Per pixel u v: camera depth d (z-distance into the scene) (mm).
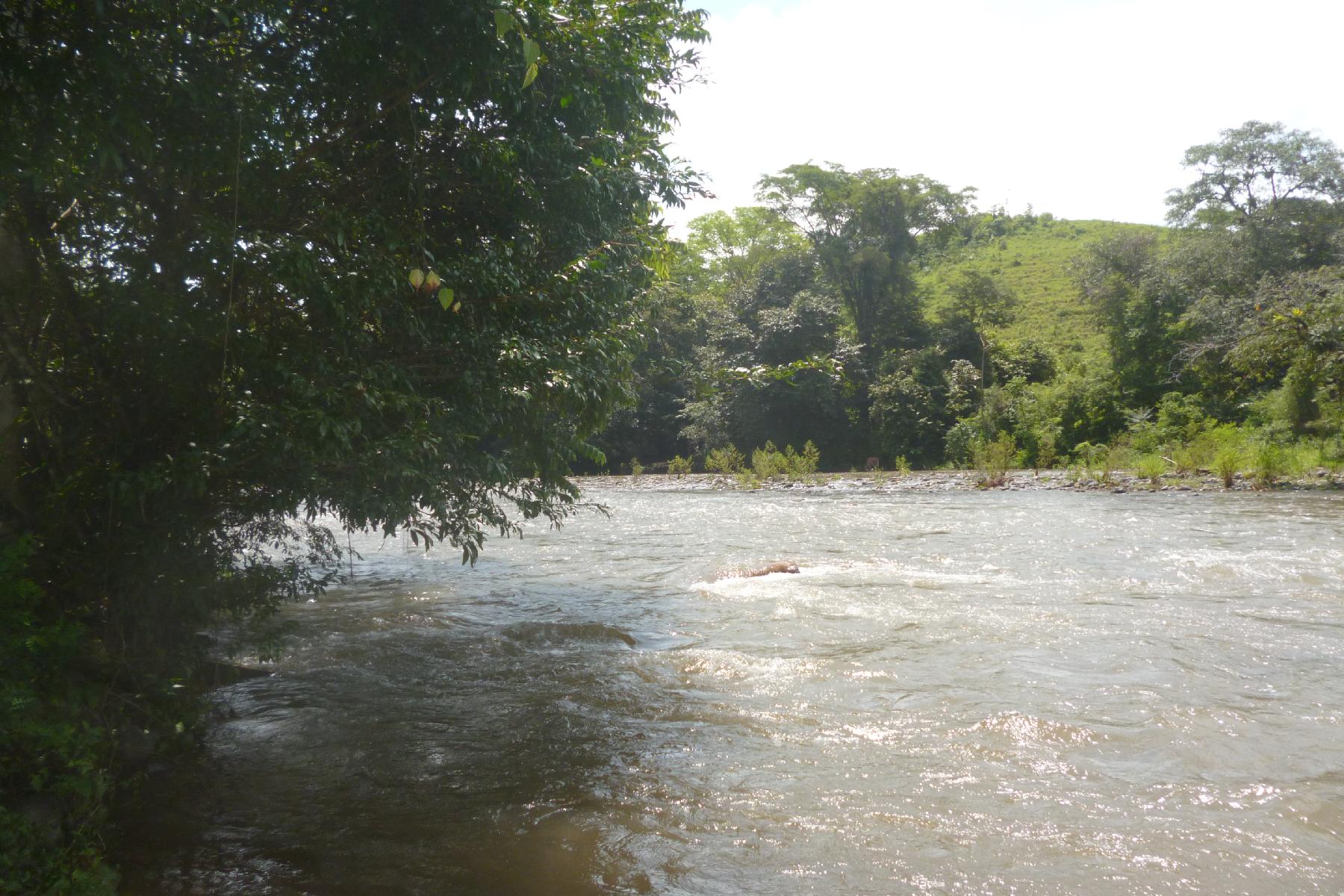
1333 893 3408
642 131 7793
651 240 8047
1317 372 26906
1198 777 4500
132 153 4508
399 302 5375
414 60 5023
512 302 5984
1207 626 7594
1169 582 9664
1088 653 6809
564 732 5422
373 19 4809
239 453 4762
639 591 10344
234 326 4914
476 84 5500
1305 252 37969
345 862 3840
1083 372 40312
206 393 4977
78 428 4957
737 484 29703
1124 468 28484
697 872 3686
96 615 5230
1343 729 5105
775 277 44531
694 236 56562
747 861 3764
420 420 5434
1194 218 43781
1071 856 3719
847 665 6664
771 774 4660
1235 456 24109
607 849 3900
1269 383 31812
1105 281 41250
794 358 38312
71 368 5023
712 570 11312
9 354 4680
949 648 7047
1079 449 32812
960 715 5484
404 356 5746
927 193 44156
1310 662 6461
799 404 39094
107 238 5008
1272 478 22297
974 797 4312
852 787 4473
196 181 4961
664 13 6852
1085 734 5090
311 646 7750
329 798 4512
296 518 6984
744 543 14117
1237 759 4715
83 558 4996
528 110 5930
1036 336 49312
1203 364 31641
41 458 5074
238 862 3852
